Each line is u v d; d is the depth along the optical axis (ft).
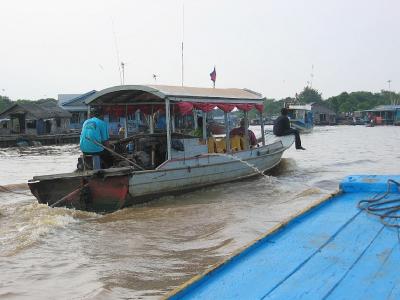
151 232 29.07
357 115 313.73
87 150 38.52
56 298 19.17
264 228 29.12
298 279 11.50
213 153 44.57
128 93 41.06
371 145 105.29
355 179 20.89
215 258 23.90
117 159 40.42
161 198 38.68
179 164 39.60
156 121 49.98
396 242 13.78
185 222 31.37
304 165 63.36
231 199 39.09
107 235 28.53
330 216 16.74
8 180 57.67
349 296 10.43
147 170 37.35
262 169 51.21
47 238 28.02
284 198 39.01
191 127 51.26
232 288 11.13
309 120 176.14
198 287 11.27
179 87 42.45
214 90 46.26
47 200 35.83
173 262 23.44
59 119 169.37
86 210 34.73
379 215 16.37
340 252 13.17
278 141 56.24
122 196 35.17
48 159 90.48
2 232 29.17
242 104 47.73
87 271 22.31
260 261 12.78
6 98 260.42
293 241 14.29
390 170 57.16
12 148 129.70
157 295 19.45
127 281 21.06
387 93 390.42
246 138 50.26
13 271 22.40
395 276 11.38
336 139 133.69
